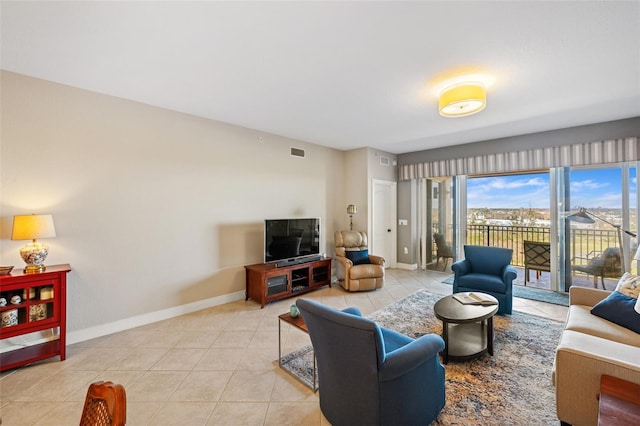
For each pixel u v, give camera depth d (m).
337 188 5.45
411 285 4.68
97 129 2.82
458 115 2.86
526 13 1.67
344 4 1.59
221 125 3.77
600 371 1.39
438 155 5.34
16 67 2.33
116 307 2.94
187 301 3.46
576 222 4.04
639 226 3.56
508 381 2.06
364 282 4.31
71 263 2.68
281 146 4.48
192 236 3.50
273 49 2.07
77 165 2.71
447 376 2.12
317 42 1.98
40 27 1.80
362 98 2.97
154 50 2.08
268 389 2.00
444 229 5.55
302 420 1.70
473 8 1.63
